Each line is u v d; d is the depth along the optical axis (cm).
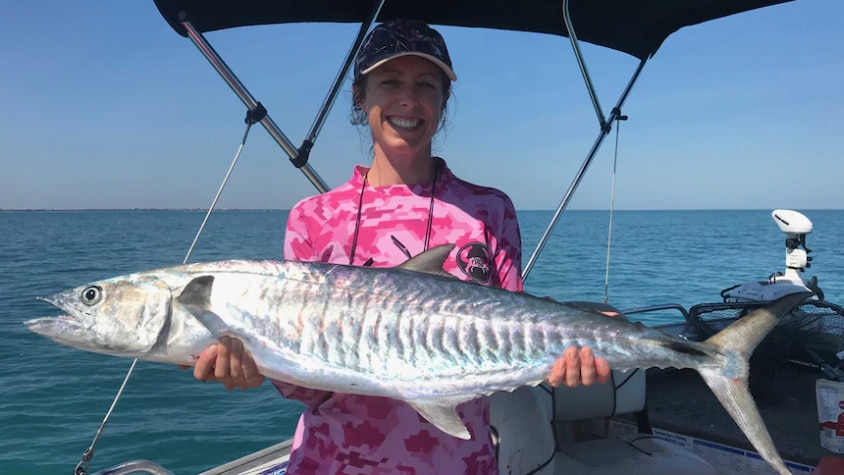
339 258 233
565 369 216
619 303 1562
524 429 329
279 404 773
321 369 212
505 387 221
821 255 2823
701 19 423
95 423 708
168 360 223
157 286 222
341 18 402
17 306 1437
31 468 593
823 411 367
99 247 3662
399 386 212
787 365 460
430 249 224
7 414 735
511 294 229
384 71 230
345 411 216
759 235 5069
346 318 215
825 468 314
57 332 219
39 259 2770
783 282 612
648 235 5094
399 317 217
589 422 457
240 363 212
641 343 230
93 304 220
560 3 408
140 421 715
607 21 439
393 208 233
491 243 236
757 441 219
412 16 416
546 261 2689
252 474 368
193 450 634
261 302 217
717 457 405
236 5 359
